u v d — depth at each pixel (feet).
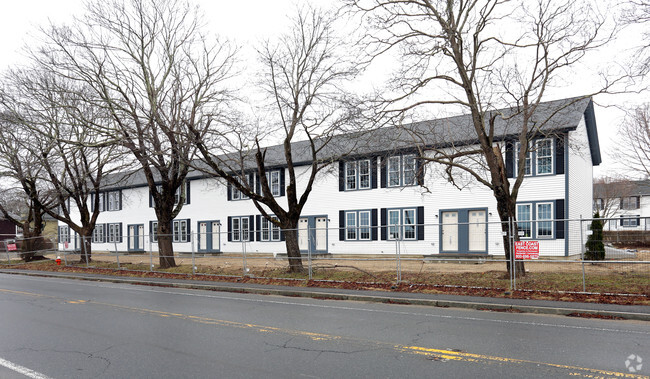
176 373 20.24
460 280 48.47
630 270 44.73
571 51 44.11
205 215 115.34
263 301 44.16
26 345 26.03
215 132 61.82
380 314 35.60
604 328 29.14
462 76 47.83
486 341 25.59
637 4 38.47
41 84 70.33
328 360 21.94
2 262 106.01
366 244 88.74
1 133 79.36
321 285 52.08
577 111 69.77
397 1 47.37
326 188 94.68
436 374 19.49
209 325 31.32
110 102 64.80
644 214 156.66
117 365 21.65
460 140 70.59
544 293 40.52
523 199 72.95
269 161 97.91
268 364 21.40
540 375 19.17
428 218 81.56
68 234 156.76
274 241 101.86
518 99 48.19
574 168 72.69
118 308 39.88
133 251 125.18
